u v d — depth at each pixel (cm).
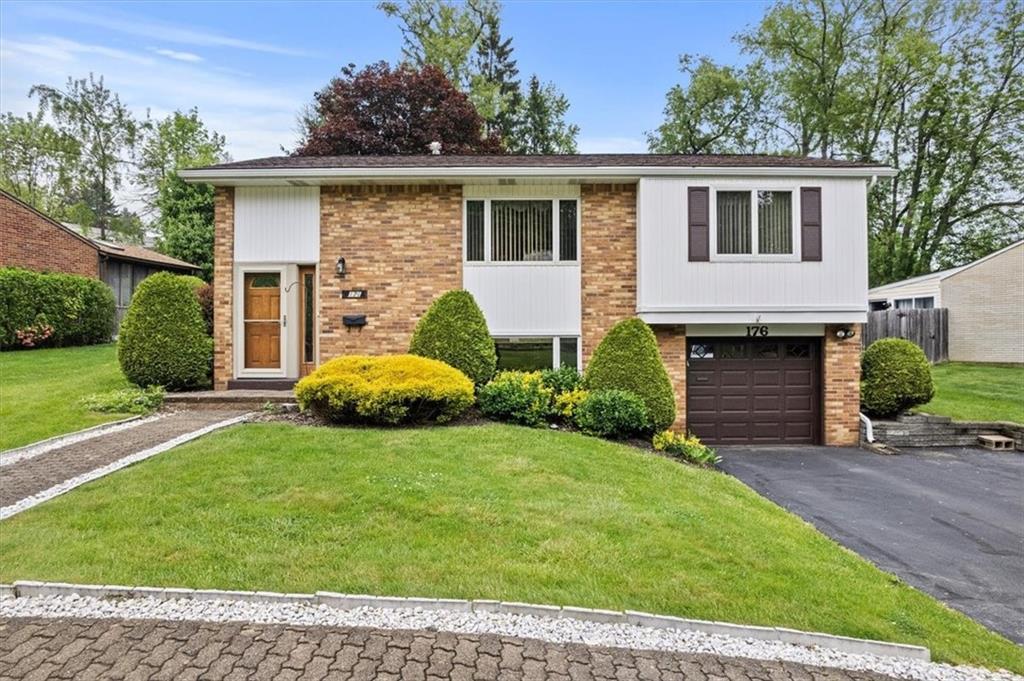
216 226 1141
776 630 383
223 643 347
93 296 1878
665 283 1103
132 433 810
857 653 373
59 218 3650
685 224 1105
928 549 616
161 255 2547
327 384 846
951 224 2695
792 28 2659
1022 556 598
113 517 511
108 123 3750
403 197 1148
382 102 2534
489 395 941
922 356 1181
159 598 395
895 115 2647
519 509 553
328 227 1146
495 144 2678
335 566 436
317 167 1092
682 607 406
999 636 431
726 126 3186
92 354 1603
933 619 438
